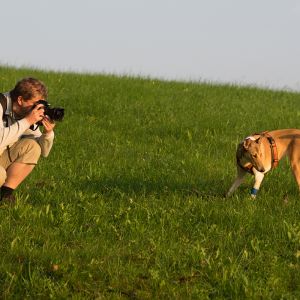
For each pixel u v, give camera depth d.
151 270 7.90
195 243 9.06
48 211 9.91
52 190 11.52
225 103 23.81
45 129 9.64
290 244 9.20
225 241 9.12
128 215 10.06
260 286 7.78
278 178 13.39
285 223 9.73
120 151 15.57
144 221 9.96
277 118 21.38
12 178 10.00
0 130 8.93
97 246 8.65
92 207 10.45
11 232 8.99
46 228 9.41
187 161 14.59
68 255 8.27
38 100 9.26
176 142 17.09
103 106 21.09
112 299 7.29
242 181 12.23
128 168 13.73
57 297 7.27
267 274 8.14
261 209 10.75
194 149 16.34
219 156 15.69
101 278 7.79
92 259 8.16
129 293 7.48
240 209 10.63
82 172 13.11
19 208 9.81
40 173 12.75
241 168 12.05
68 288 7.52
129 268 8.00
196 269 8.20
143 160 14.52
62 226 9.49
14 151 9.97
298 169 12.34
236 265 8.28
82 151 15.25
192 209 10.57
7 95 9.28
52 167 13.39
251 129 19.55
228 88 28.38
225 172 13.77
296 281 8.01
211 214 10.30
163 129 18.64
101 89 24.28
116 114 20.48
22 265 7.89
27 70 28.50
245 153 11.91
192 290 7.61
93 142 16.55
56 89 23.73
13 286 7.43
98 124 19.09
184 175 13.34
